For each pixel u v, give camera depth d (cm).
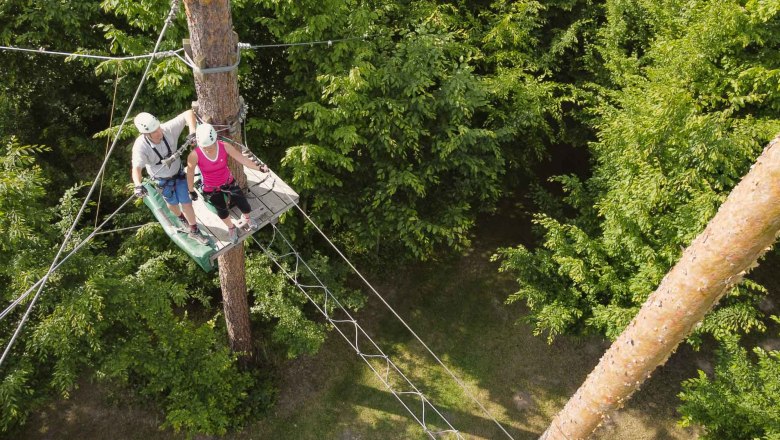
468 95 956
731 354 843
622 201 892
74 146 1224
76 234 847
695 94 969
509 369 1177
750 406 740
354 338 1205
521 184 1504
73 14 913
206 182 566
